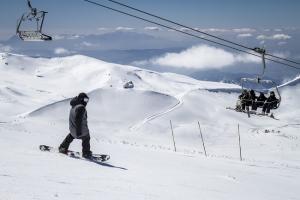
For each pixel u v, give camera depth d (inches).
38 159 439.8
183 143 2746.1
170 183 427.5
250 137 2760.8
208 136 2901.1
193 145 2682.1
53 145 671.1
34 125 2064.5
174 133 3006.9
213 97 4335.6
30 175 331.6
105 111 3742.6
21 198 244.5
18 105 3897.6
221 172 628.1
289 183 625.6
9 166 359.9
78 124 527.2
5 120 2358.5
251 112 1264.8
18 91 4901.6
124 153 747.4
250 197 429.1
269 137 2657.5
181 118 3526.1
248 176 632.4
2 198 237.5
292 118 4402.1
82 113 528.1
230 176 577.3
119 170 468.8
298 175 778.8
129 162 578.2
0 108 3592.5
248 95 1256.8
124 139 2588.6
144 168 526.9
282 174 753.0
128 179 404.5
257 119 3494.1
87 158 535.2
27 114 3420.3
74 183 329.1
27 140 679.7
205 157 912.3
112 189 331.0
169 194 356.2
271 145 2439.7
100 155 543.2
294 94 5462.6
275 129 3031.5
